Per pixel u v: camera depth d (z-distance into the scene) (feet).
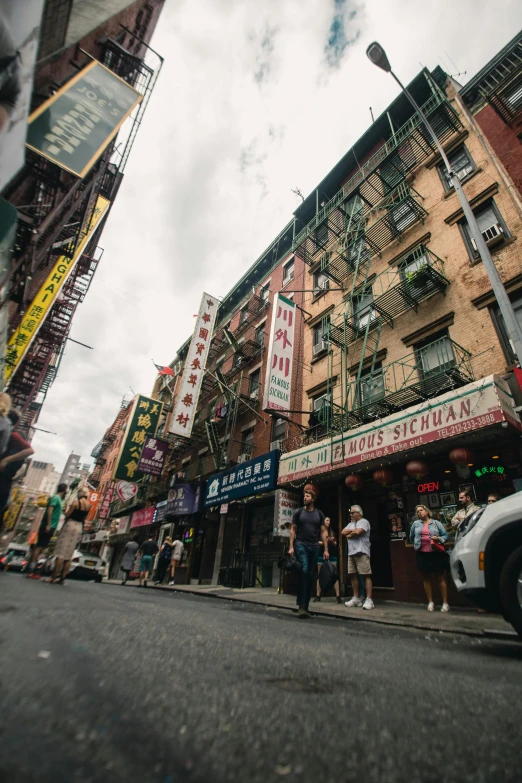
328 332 40.42
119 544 100.32
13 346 35.42
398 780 2.75
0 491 15.85
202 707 3.85
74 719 3.13
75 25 23.44
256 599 26.16
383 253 41.78
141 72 31.81
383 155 46.75
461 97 39.93
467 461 23.85
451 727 3.90
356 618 17.29
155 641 6.91
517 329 20.29
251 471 43.70
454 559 10.84
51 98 22.74
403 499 29.91
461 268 32.99
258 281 72.13
